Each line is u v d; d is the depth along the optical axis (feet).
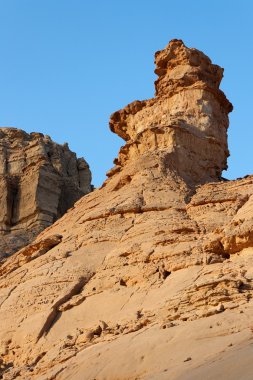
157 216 124.47
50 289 118.42
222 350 85.51
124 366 91.86
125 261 117.08
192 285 102.12
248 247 108.47
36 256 131.23
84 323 109.81
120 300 110.32
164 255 113.80
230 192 126.11
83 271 119.65
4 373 106.83
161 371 87.10
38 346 109.70
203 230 117.50
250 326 88.94
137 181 136.26
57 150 243.19
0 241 204.85
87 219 132.46
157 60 158.51
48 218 218.18
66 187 231.71
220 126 150.71
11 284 126.72
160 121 149.18
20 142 242.99
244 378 71.31
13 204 223.30
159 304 103.65
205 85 150.10
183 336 92.38
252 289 97.50
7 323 117.08
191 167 141.08
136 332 99.19
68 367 98.02
